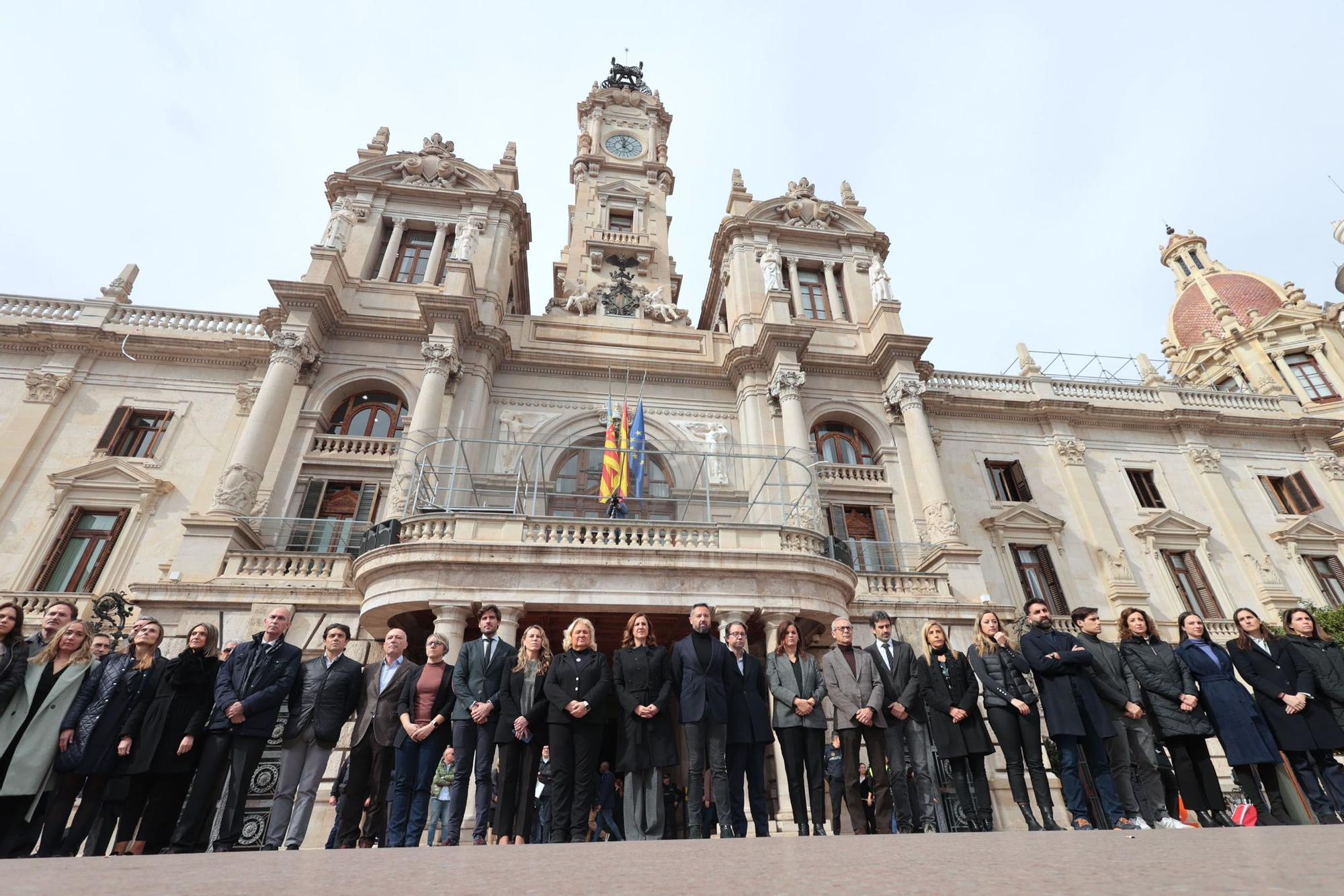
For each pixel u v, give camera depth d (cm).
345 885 222
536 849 378
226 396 2345
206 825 732
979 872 222
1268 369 3472
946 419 2750
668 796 1271
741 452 2378
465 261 2431
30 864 282
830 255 3059
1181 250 5175
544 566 1453
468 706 826
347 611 1666
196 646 770
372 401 2339
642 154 3972
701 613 856
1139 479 2753
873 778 1156
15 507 2031
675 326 2836
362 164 2844
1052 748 1593
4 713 677
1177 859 228
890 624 912
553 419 2370
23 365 2295
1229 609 2406
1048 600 2372
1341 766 785
